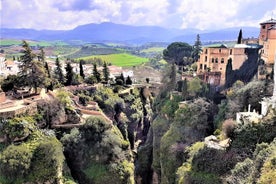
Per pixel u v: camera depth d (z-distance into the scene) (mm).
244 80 74938
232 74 75750
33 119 58031
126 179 59344
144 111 103750
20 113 56500
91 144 59531
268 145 40031
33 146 53531
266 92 58812
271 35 70062
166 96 85312
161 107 82500
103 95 91500
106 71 111625
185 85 76188
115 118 89125
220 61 78438
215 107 67562
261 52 76812
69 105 65812
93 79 101000
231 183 40000
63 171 54750
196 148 54031
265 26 80188
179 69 107562
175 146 62062
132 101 98062
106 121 62812
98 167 58469
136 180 76000
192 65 104438
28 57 72125
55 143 54250
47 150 52281
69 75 95688
